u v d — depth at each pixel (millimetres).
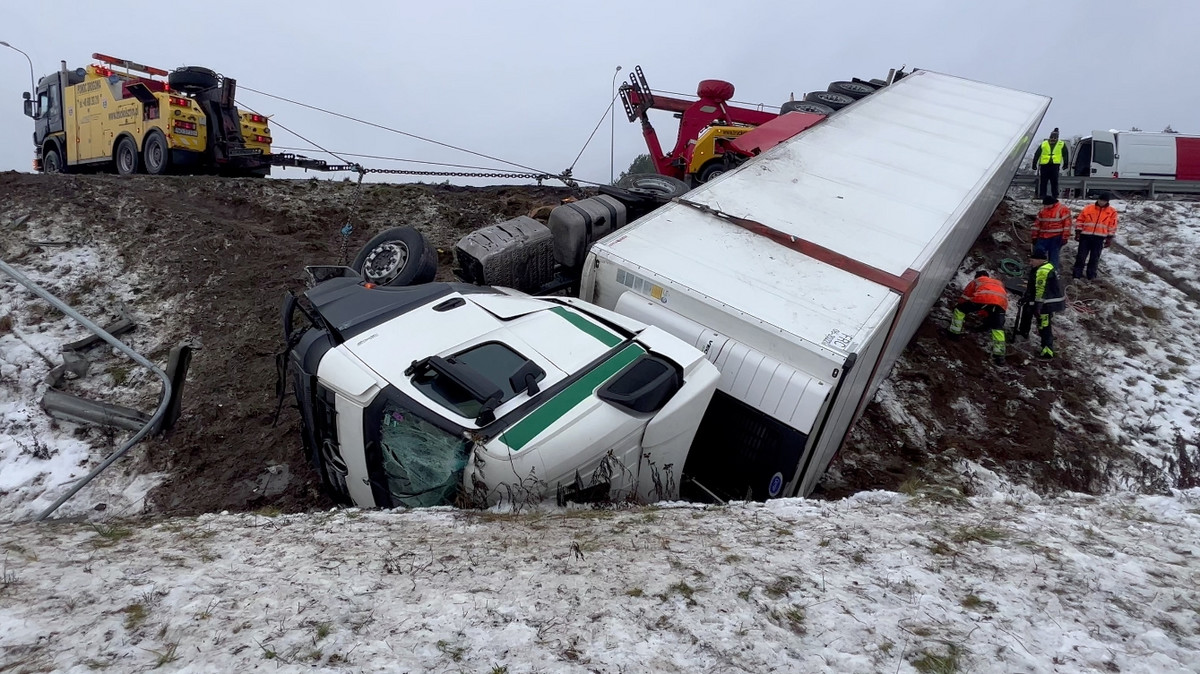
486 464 4191
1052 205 11641
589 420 4445
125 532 3957
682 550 3525
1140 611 2869
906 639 2621
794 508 4387
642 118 13594
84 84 13422
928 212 7285
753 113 13430
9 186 9469
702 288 5641
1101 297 11492
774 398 5180
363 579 3137
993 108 11328
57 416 6387
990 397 8945
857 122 10000
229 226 9539
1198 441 8445
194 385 6938
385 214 10867
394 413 4367
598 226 7629
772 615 2807
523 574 3217
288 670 2346
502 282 6930
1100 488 7566
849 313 5438
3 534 3895
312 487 5938
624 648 2562
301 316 7906
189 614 2734
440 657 2467
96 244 8758
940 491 4836
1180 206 14812
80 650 2443
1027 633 2691
